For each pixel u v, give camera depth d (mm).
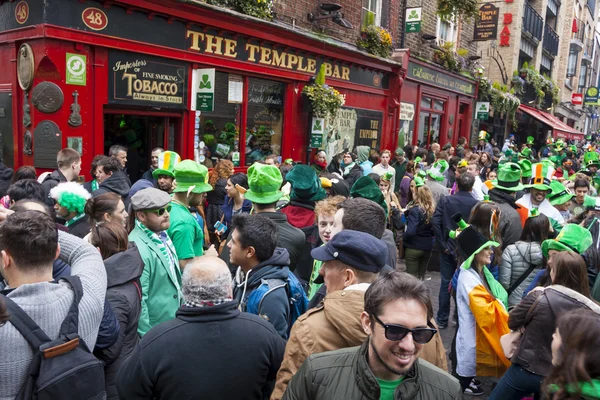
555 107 35094
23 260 2123
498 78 24609
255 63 10039
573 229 3896
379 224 3105
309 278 4551
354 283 2492
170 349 2180
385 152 10844
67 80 6945
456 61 18484
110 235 3117
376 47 13703
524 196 6570
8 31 7191
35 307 2029
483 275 4133
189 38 8570
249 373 2270
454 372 4320
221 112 9672
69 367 1988
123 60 7625
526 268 4672
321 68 11375
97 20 7164
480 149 18562
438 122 18781
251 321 2361
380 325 1786
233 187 6211
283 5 10602
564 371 1840
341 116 12891
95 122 7359
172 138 8898
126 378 2223
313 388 1906
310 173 4633
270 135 10977
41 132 6867
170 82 8383
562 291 3074
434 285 7961
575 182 7539
